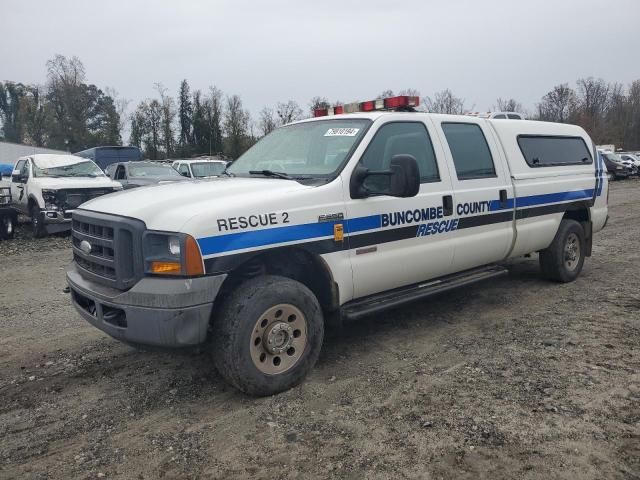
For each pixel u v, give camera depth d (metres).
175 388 4.08
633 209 15.39
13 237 12.41
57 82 60.97
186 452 3.20
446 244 5.02
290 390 3.95
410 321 5.52
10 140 74.94
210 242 3.51
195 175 18.22
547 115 71.88
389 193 4.14
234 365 3.66
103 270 3.87
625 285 6.64
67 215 12.05
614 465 2.92
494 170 5.60
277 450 3.19
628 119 76.81
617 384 3.88
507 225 5.70
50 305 6.46
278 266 4.18
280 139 5.18
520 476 2.85
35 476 3.01
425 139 5.00
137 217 3.59
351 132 4.59
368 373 4.24
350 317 4.31
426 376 4.14
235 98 54.09
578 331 5.03
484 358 4.46
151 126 59.53
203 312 3.52
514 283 6.91
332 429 3.39
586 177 6.96
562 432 3.26
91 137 61.53
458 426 3.37
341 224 4.19
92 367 4.52
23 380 4.29
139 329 3.52
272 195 3.88
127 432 3.46
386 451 3.13
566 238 6.66
